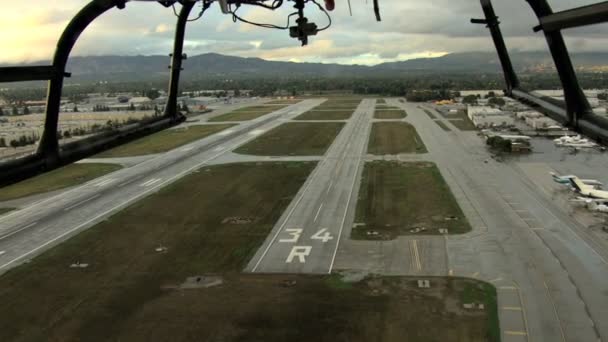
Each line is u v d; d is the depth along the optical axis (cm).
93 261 3800
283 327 2788
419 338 2617
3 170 595
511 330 2655
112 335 2778
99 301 3170
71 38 650
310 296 3139
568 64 739
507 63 1009
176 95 943
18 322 2941
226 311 2989
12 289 3359
